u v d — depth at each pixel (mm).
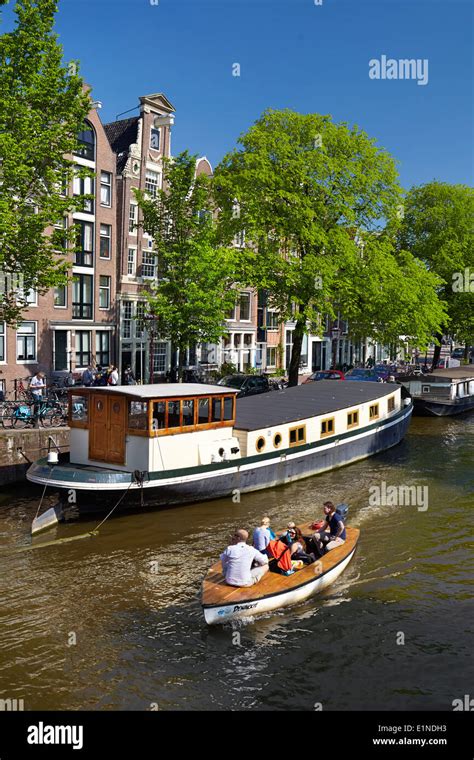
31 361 29250
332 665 9695
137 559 13453
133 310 34906
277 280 28188
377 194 28781
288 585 11266
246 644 10227
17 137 17922
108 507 15672
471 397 35125
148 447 15734
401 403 26922
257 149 27969
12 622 10680
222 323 28359
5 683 9000
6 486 18328
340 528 13336
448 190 40625
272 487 18797
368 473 20828
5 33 17828
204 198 26938
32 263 18484
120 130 36094
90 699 8758
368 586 12320
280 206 27984
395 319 28359
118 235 33938
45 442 19156
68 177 19625
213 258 26406
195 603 11547
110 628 10594
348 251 27188
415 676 9445
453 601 11711
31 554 13641
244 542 11312
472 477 20328
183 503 16750
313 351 51094
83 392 16578
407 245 42250
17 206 18531
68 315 31031
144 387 17078
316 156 26656
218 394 17312
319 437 20578
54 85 18219
